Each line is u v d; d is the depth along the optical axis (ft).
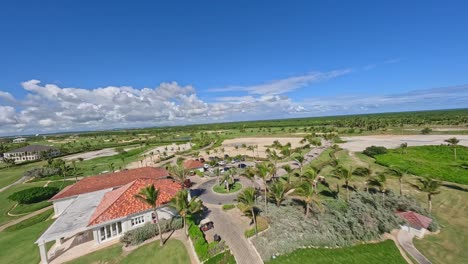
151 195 103.24
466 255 97.45
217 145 445.37
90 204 131.13
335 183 184.34
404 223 117.19
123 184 160.15
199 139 538.06
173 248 102.37
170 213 127.65
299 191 116.16
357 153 296.51
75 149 483.92
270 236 105.19
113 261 95.66
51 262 96.73
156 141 594.65
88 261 96.27
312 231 107.96
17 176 278.26
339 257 95.35
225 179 184.96
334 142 390.83
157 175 176.96
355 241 107.96
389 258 96.02
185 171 174.70
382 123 586.45
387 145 343.26
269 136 578.66
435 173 190.29
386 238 111.55
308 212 119.34
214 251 96.78
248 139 546.26
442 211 134.41
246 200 110.11
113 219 109.19
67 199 145.59
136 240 106.22
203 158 322.75
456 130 462.60
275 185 130.62
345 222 113.91
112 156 402.72
